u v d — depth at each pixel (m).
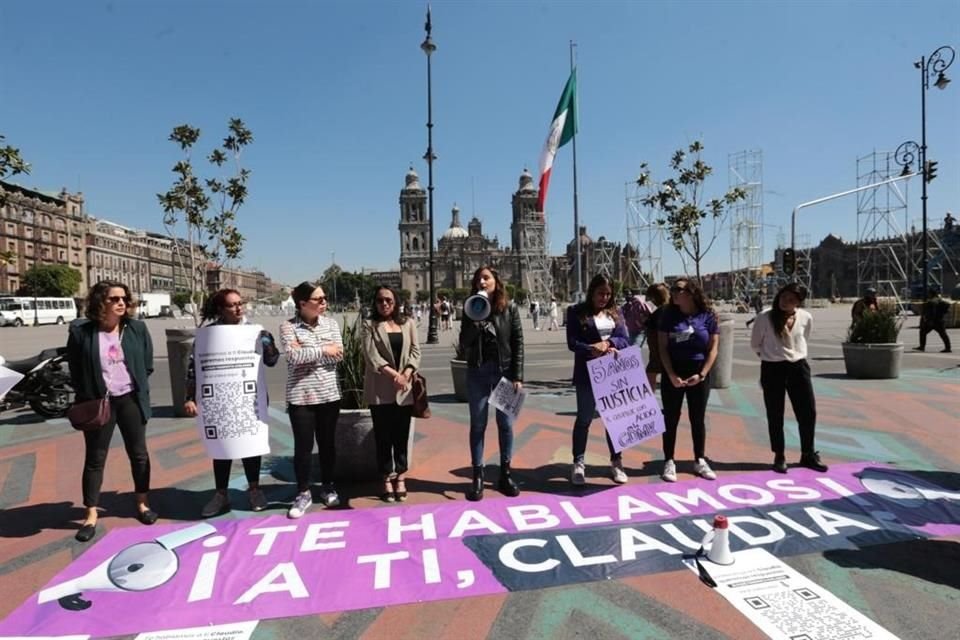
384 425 4.82
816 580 3.42
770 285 55.06
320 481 5.47
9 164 8.17
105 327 4.38
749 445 6.42
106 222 127.69
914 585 3.35
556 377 12.19
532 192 146.12
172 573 3.60
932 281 51.50
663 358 5.28
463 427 7.55
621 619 3.06
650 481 5.23
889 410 8.06
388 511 4.58
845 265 103.31
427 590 3.37
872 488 4.94
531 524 4.29
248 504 4.84
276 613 3.15
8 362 8.43
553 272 119.12
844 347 11.21
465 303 4.82
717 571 3.53
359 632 2.97
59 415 8.58
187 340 8.41
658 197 12.91
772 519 4.32
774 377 5.45
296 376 4.66
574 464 5.20
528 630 2.98
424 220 157.12
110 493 5.17
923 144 23.28
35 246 93.25
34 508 4.83
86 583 3.50
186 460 6.23
